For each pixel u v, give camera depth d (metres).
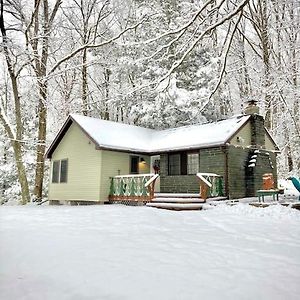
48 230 7.53
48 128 29.50
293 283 3.96
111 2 26.25
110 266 4.62
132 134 19.97
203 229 7.89
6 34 17.33
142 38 24.55
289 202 12.73
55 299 3.48
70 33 24.72
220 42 17.58
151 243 6.18
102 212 11.58
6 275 4.29
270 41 21.80
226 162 15.44
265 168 16.98
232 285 3.87
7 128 18.95
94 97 30.03
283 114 22.94
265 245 6.07
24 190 19.27
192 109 23.72
